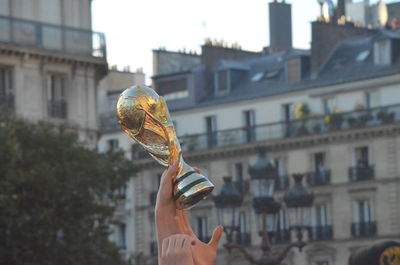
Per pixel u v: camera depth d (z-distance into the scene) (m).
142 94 10.26
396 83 105.06
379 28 115.94
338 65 110.56
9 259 63.25
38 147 65.75
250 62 118.75
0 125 69.25
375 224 104.56
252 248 109.44
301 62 112.62
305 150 108.38
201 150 114.88
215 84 118.81
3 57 82.69
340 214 106.12
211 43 121.12
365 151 105.62
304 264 106.44
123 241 119.62
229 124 115.69
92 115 87.75
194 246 9.99
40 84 84.56
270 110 112.69
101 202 69.31
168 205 10.17
